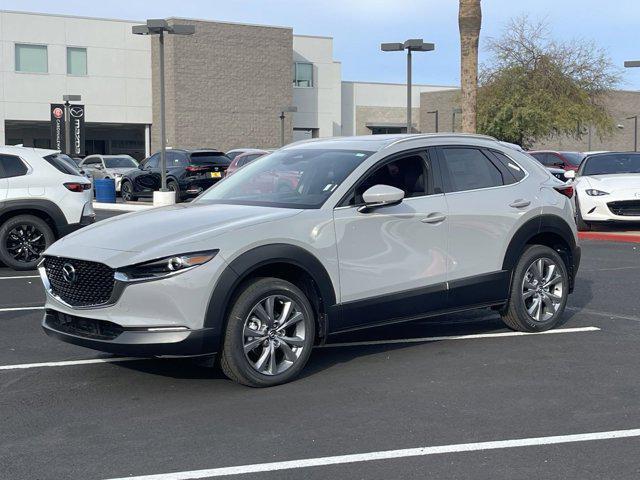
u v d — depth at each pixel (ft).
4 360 22.61
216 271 18.51
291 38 158.30
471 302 23.32
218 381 20.35
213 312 18.52
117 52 149.59
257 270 19.77
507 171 24.66
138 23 151.02
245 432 16.63
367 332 25.76
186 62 147.54
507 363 21.90
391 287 21.58
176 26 80.18
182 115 147.74
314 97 169.07
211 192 23.45
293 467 14.78
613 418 17.34
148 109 153.07
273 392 19.38
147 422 17.31
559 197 25.49
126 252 18.66
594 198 52.01
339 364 21.90
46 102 144.66
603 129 135.74
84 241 19.93
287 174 22.49
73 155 123.44
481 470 14.58
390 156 22.24
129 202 93.40
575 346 23.75
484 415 17.58
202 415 17.72
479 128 133.49
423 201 22.34
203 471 14.62
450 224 22.67
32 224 39.11
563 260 26.07
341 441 16.07
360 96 191.01
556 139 168.76
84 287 19.24
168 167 87.92
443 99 173.88
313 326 20.26
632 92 174.81
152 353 18.38
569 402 18.47
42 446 15.94
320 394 19.19
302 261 19.84
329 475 14.40
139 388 19.83
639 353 22.95
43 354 23.25
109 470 14.70
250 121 154.81
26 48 142.61
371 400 18.70
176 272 18.22
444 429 16.71
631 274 36.91
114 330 18.71
